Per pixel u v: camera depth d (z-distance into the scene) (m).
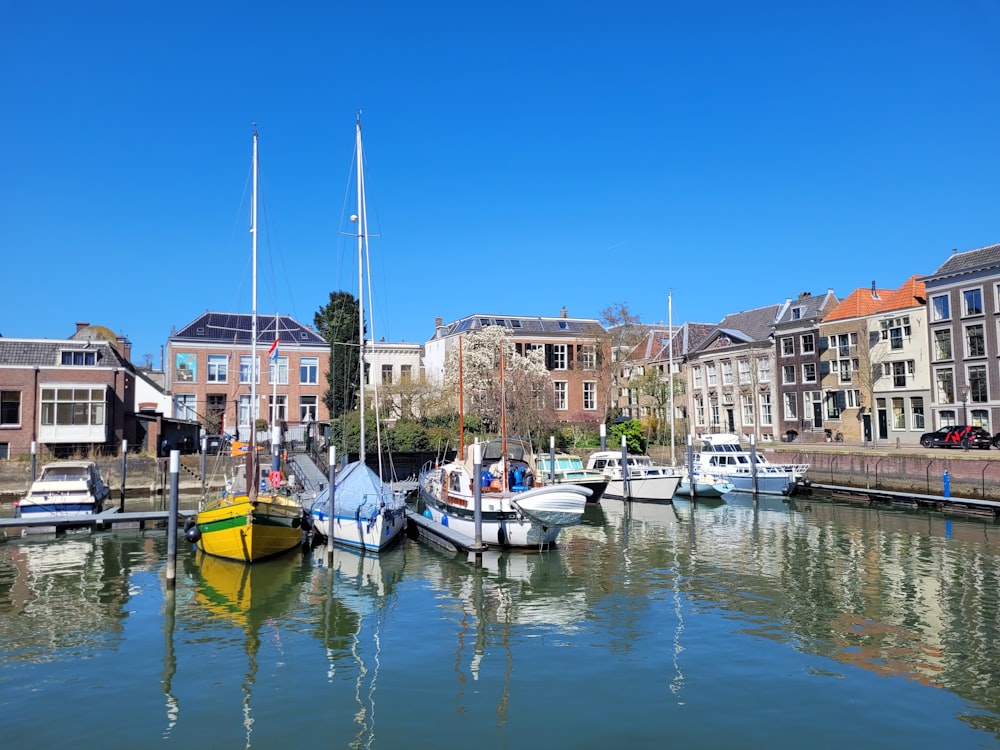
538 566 22.72
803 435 57.94
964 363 46.78
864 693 12.30
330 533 22.14
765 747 10.49
